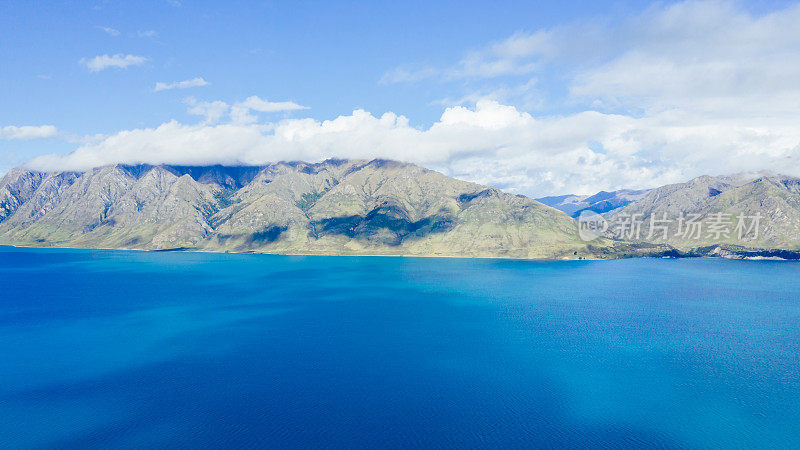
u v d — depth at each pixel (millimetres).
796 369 129375
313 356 139000
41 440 88750
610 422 96750
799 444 88312
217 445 86938
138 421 96250
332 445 87062
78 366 129625
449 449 85750
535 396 109562
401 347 149125
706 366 131375
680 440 89875
